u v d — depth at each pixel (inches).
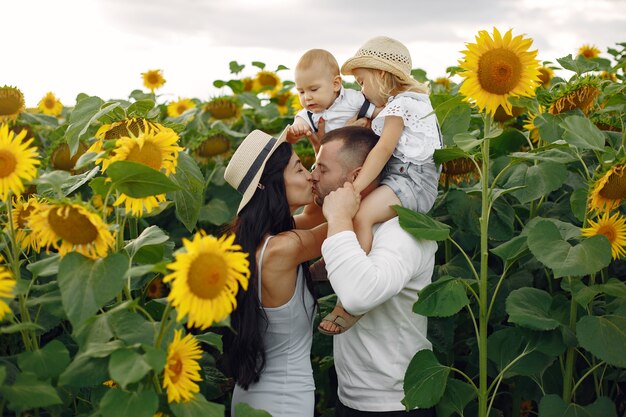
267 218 93.2
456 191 121.2
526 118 144.9
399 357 94.3
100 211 81.8
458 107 124.0
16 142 72.2
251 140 95.3
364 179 95.0
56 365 71.2
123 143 76.2
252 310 90.2
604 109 119.6
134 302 71.6
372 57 110.0
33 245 87.4
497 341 99.9
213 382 111.3
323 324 91.0
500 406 137.3
